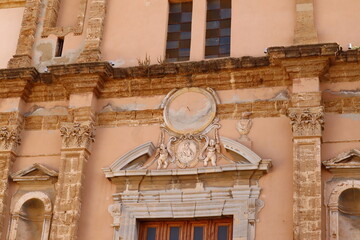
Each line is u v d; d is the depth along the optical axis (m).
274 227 22.70
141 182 24.42
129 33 27.19
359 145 23.27
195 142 24.64
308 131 23.31
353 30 25.00
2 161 25.84
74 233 23.80
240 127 24.48
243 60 24.69
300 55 23.95
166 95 25.61
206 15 26.95
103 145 25.47
